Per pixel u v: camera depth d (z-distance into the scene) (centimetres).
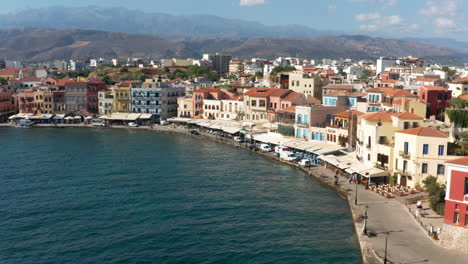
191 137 17288
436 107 12494
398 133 9012
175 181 10388
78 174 11050
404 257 5856
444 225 6184
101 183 10219
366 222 7144
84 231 7344
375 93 13975
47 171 11344
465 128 10044
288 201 8838
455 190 6050
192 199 9019
